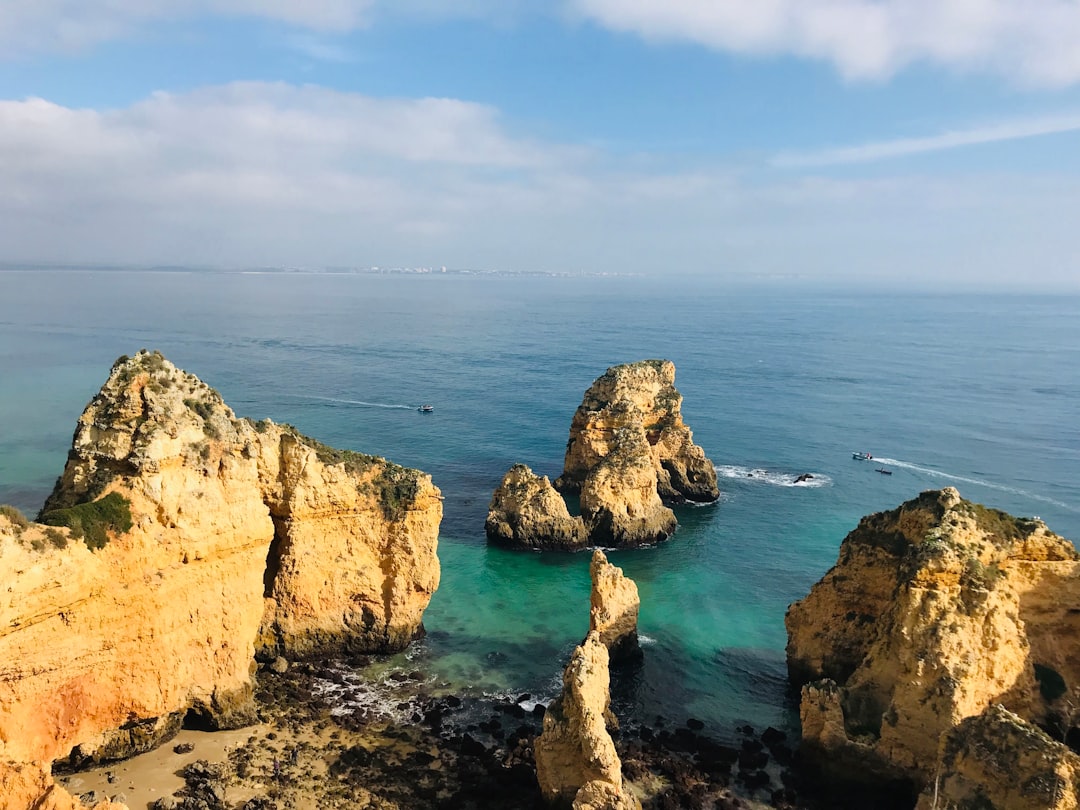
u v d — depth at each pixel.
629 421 73.56
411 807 33.09
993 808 28.19
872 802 35.03
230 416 38.97
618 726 40.00
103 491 33.91
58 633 30.84
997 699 34.19
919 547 35.44
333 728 38.84
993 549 35.69
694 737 39.66
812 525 73.00
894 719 34.41
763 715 42.31
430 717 40.25
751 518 74.94
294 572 43.81
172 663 35.53
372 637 46.78
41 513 35.00
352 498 44.56
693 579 60.88
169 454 34.94
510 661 47.22
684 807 34.03
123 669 33.56
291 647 44.91
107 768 33.81
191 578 35.88
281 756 35.94
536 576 61.22
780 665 47.66
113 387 35.34
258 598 39.78
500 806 33.50
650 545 68.25
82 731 32.66
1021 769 27.81
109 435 34.72
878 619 39.47
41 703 30.78
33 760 29.42
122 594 33.03
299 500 42.75
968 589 34.34
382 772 35.38
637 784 35.44
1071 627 37.22
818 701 36.31
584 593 58.22
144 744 35.12
